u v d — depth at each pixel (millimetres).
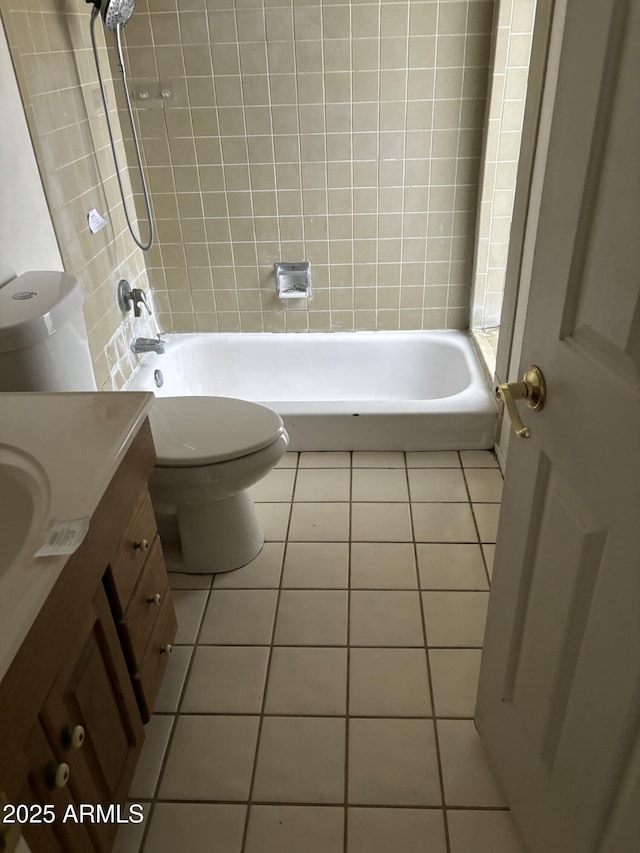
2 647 782
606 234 806
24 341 1464
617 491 834
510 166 2523
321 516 2217
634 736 857
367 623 1820
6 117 1742
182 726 1579
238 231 2764
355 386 2998
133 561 1313
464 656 1719
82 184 2205
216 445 1794
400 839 1348
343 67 2426
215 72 2453
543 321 995
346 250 2781
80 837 1053
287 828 1373
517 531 1165
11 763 821
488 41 2367
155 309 2965
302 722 1578
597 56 778
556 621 1041
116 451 1124
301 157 2596
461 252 2768
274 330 2988
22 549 918
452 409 2455
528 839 1252
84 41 2223
